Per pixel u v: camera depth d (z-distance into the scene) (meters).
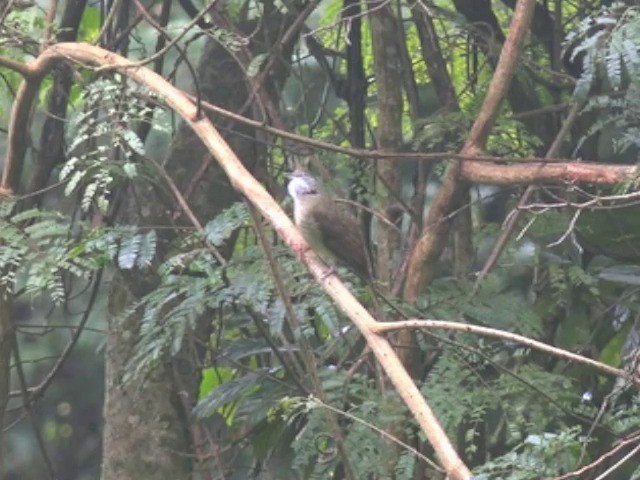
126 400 11.81
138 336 11.70
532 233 11.14
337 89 12.66
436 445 6.79
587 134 10.47
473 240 11.70
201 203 12.03
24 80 10.30
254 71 10.23
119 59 9.73
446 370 9.81
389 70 11.26
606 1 12.08
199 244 10.79
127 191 11.92
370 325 7.33
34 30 11.91
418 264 10.05
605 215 10.73
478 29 12.62
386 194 11.27
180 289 9.89
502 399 9.72
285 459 11.52
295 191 10.30
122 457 11.81
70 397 20.53
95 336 20.02
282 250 9.86
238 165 8.60
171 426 11.78
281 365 11.34
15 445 20.70
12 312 10.82
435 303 10.12
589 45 9.21
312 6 11.20
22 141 10.54
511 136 11.66
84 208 9.63
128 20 12.65
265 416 10.74
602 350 11.44
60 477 20.83
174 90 9.26
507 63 9.67
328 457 9.82
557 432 9.73
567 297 11.03
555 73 11.70
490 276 10.44
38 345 20.11
